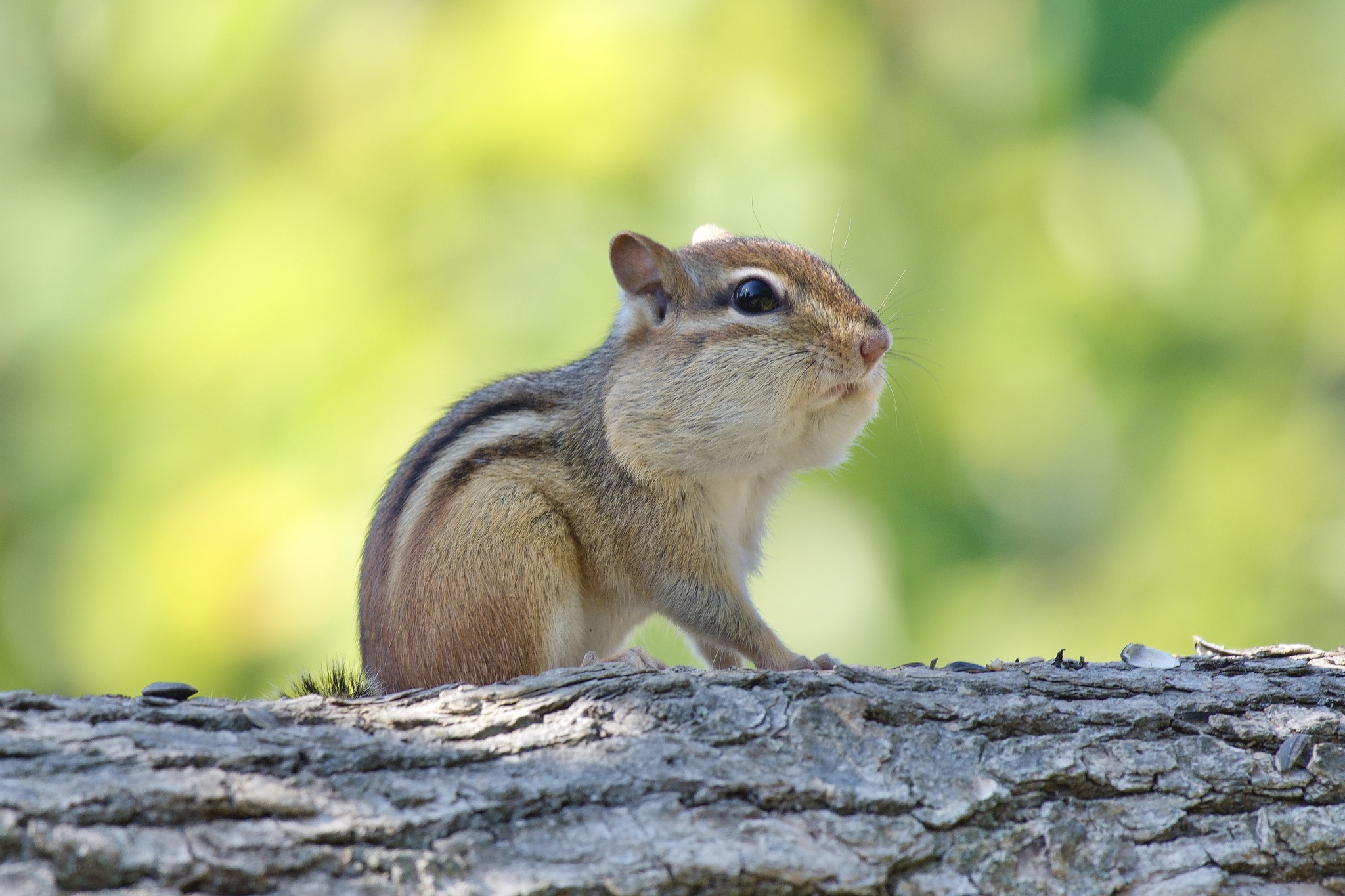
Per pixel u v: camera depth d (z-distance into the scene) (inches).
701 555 343.9
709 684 251.9
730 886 217.0
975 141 633.0
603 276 542.0
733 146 565.9
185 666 513.7
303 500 515.8
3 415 560.1
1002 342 583.8
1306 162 608.1
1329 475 575.8
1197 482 578.9
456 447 346.3
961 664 285.9
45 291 575.8
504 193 559.5
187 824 204.8
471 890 206.5
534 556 332.5
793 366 331.3
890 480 562.9
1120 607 565.9
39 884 191.6
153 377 534.3
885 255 585.6
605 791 226.2
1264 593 563.2
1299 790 247.1
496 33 570.9
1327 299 597.9
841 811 231.6
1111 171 614.5
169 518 519.8
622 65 563.5
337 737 228.2
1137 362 595.2
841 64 593.0
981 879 229.0
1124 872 235.0
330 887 203.0
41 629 542.6
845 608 536.7
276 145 587.5
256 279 542.0
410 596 329.4
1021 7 636.1
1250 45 620.4
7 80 645.9
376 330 535.8
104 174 618.2
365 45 587.5
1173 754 250.5
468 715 240.8
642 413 338.0
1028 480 594.2
